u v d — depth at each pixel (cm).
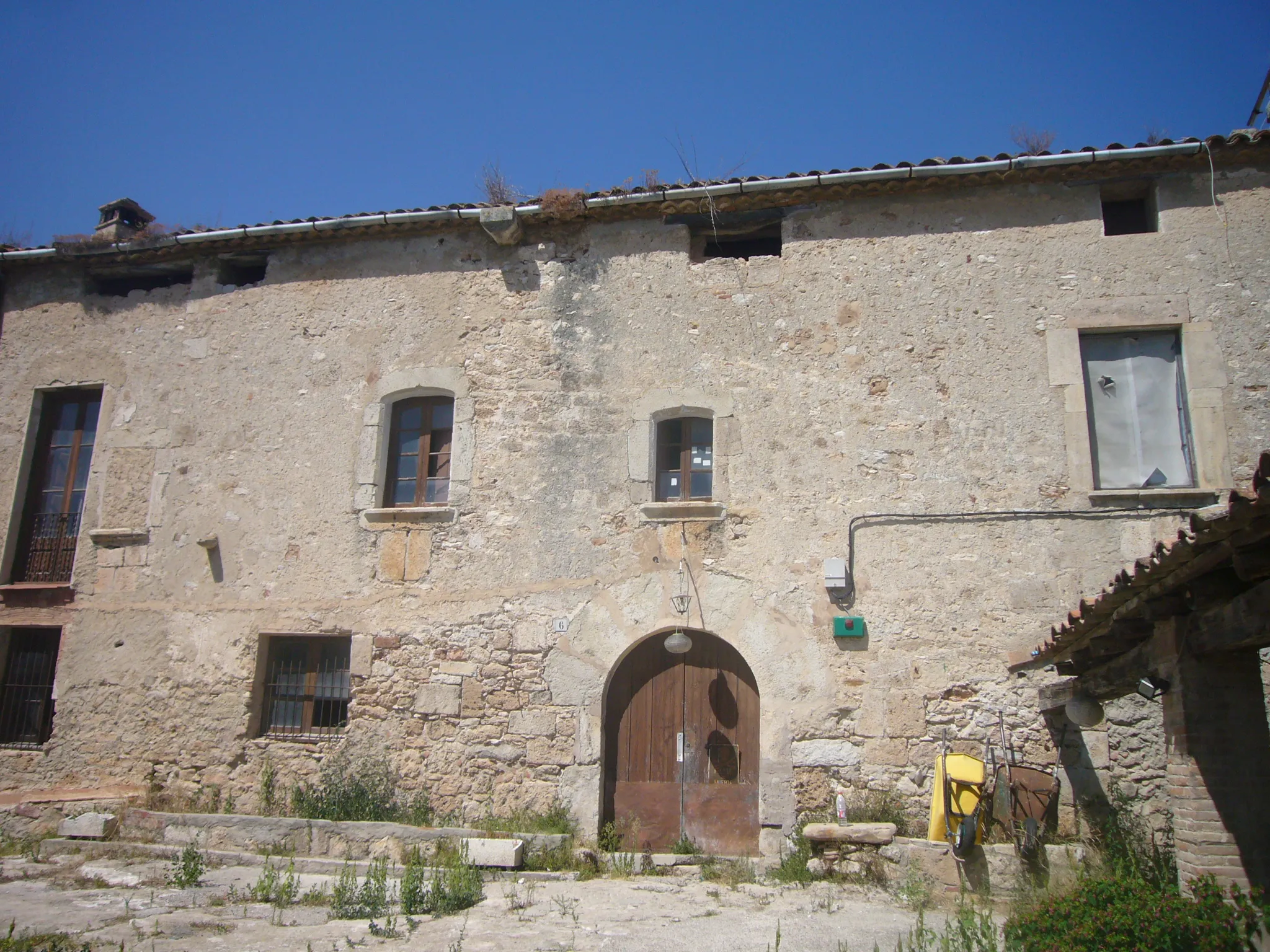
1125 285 893
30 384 1123
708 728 891
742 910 677
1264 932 454
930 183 934
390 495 1012
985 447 881
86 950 567
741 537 901
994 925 602
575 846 843
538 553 938
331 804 895
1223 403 853
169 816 895
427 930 624
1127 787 785
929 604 856
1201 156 885
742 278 966
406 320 1033
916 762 826
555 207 992
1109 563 839
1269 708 747
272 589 991
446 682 926
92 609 1034
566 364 980
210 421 1057
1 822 935
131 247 1099
